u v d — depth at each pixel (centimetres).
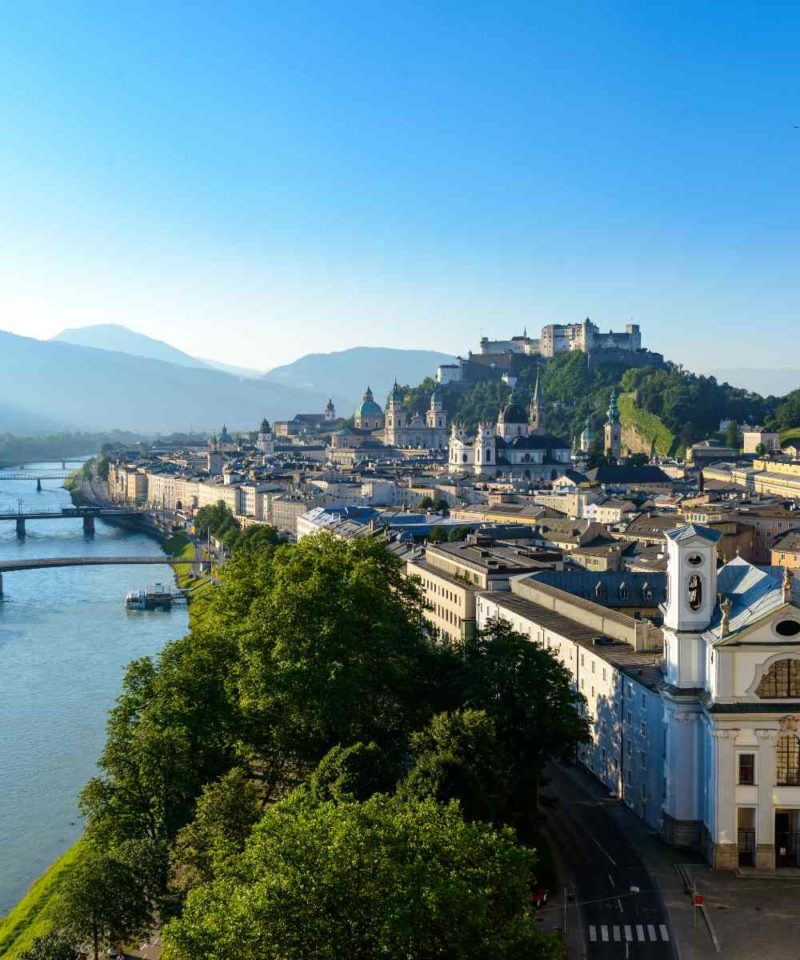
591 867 13650
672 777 14200
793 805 13400
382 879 9156
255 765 16450
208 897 9712
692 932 11969
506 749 14262
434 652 17212
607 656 17175
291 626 15675
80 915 12388
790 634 13250
